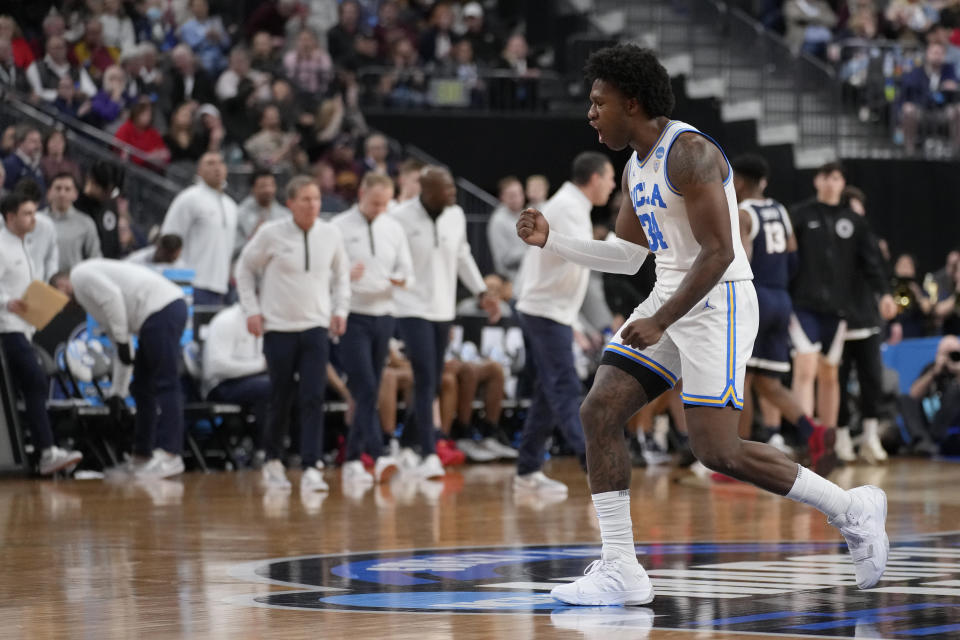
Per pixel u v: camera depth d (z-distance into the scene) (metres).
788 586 7.12
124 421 16.89
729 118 29.80
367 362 15.34
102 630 5.79
